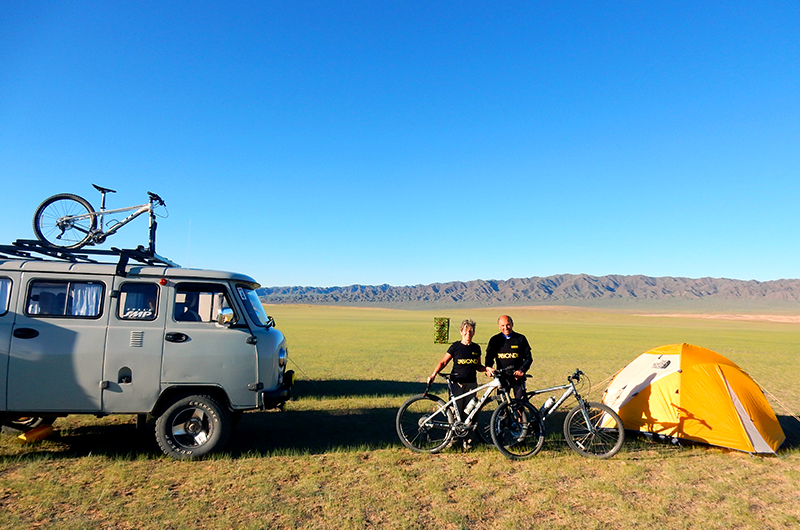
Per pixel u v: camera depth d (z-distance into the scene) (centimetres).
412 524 445
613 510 491
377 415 952
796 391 1357
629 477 594
